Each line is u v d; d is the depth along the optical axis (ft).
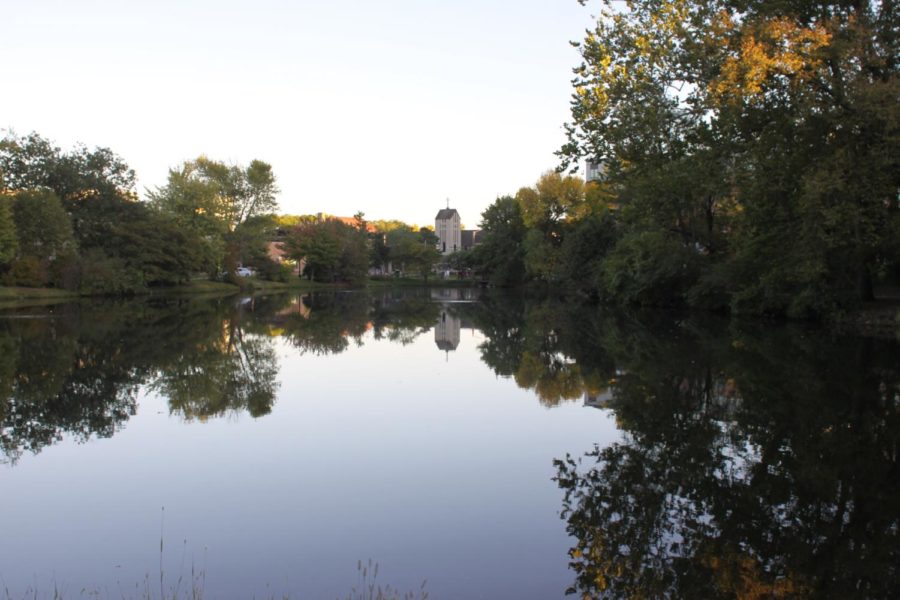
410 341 78.38
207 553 19.93
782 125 63.26
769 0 65.31
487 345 73.72
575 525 21.91
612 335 81.56
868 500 24.12
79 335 78.79
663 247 127.65
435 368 56.54
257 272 281.95
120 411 39.09
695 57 60.18
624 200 120.78
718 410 38.45
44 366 54.95
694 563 19.13
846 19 63.82
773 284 88.79
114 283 171.42
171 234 196.13
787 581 18.04
